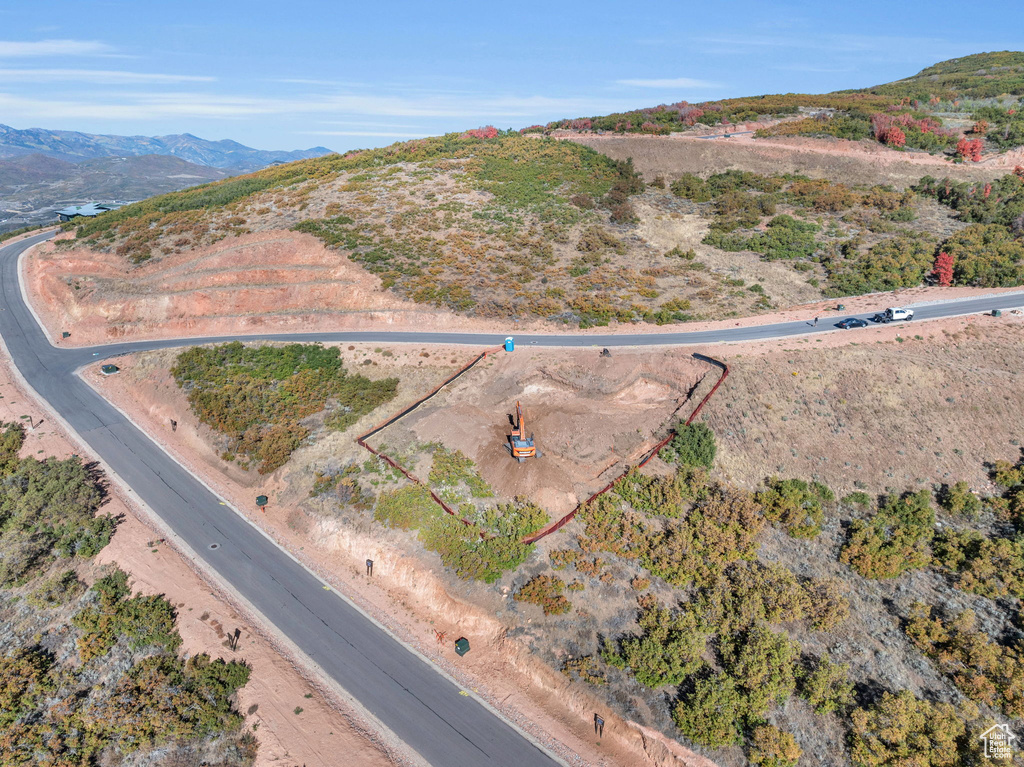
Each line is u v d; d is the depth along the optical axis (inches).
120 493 1705.2
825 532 1437.0
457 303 2385.6
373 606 1395.2
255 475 1765.5
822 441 1610.5
